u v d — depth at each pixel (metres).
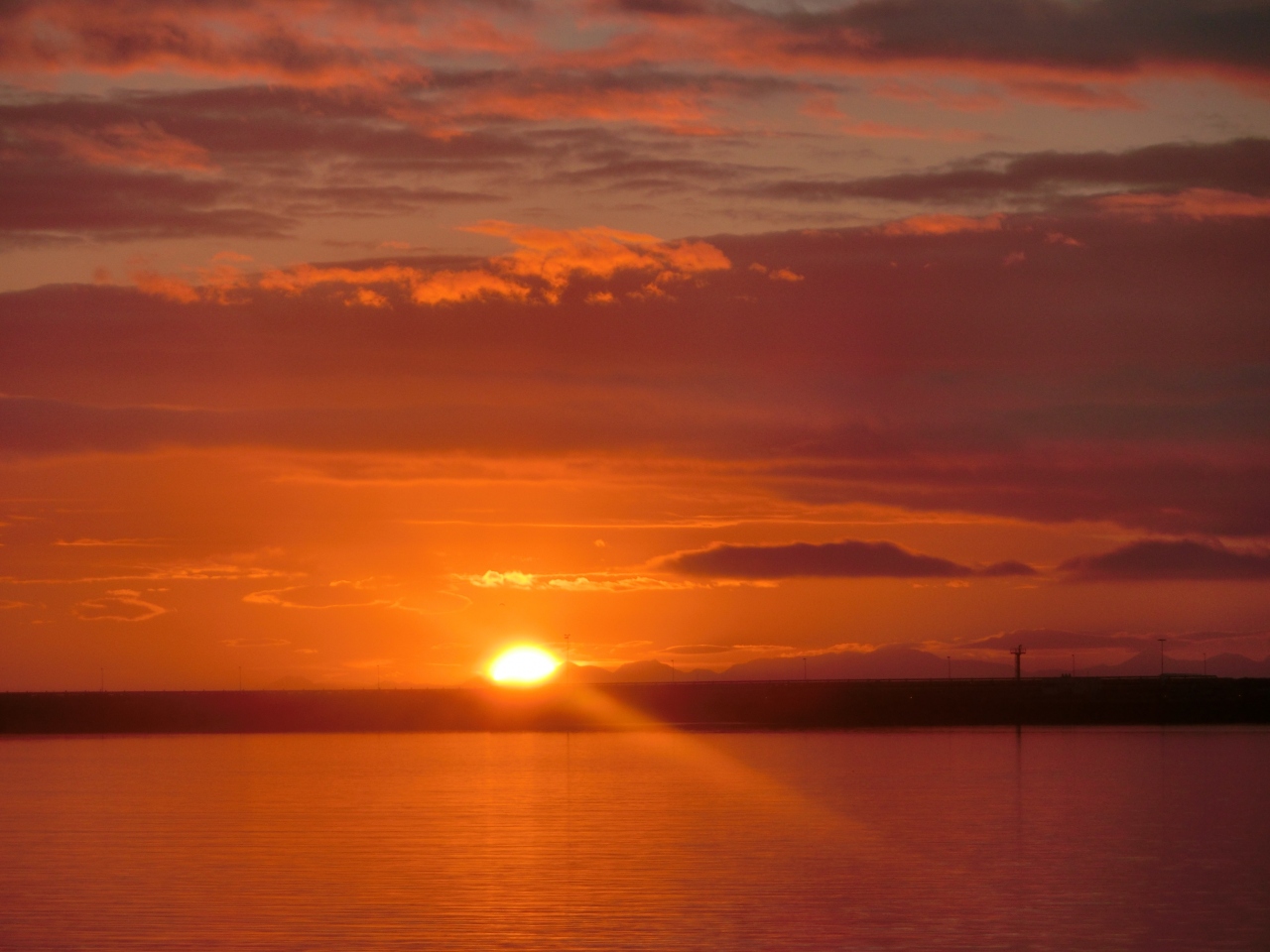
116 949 47.44
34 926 50.81
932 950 46.59
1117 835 72.81
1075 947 46.91
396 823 80.50
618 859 65.56
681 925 50.38
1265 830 74.62
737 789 100.69
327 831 76.88
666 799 93.56
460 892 56.69
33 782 111.75
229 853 68.25
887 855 66.25
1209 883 57.97
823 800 91.94
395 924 50.81
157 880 60.25
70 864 65.00
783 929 49.62
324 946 47.69
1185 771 114.44
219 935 49.22
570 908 53.38
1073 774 112.06
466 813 85.69
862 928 49.72
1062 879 59.09
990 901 54.22
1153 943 47.41
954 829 75.75
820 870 61.91
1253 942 47.53
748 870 62.03
